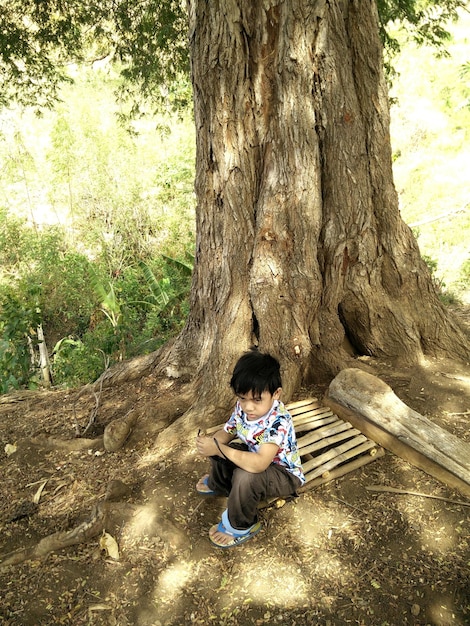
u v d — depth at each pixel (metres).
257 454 2.58
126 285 10.02
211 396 3.69
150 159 13.65
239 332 3.76
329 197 3.89
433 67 16.22
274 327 3.69
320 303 4.10
